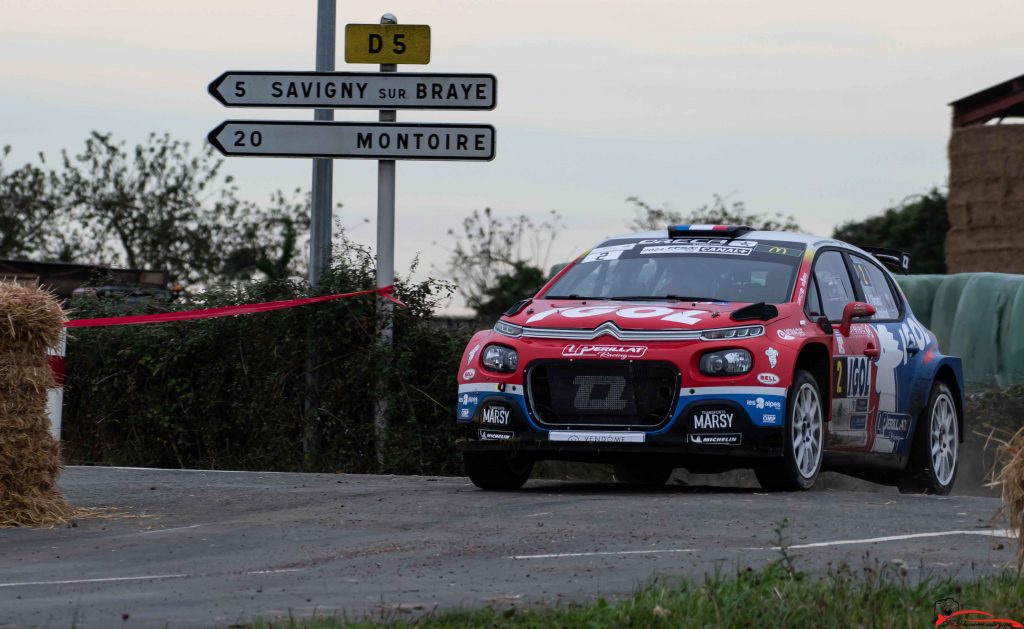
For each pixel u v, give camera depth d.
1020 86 76.94
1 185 141.25
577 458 27.38
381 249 39.84
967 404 39.75
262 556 20.12
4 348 23.98
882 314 31.86
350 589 17.16
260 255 139.00
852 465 29.81
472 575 18.02
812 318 28.45
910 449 32.03
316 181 41.59
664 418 26.58
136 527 23.88
